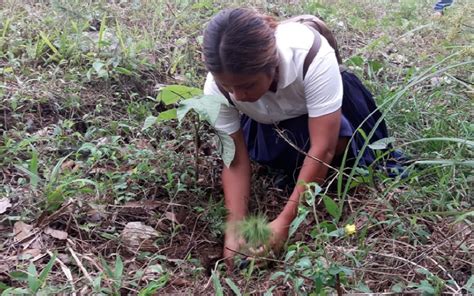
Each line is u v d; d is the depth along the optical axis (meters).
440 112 3.18
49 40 3.71
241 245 2.21
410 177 2.41
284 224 2.29
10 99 3.08
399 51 4.35
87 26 3.88
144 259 2.26
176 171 2.73
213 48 2.08
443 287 1.94
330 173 2.69
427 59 4.20
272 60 2.14
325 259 1.98
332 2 5.52
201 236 2.45
